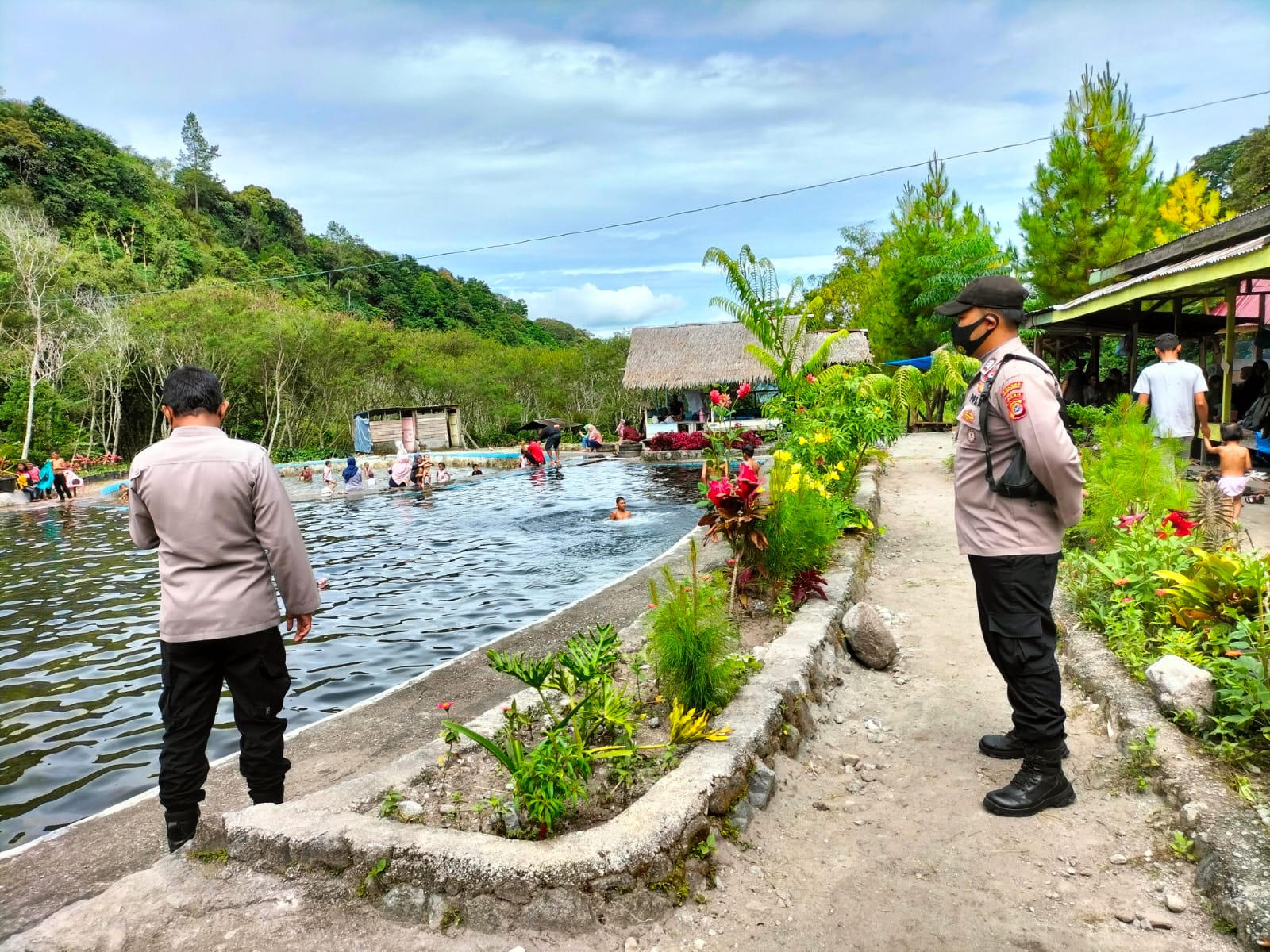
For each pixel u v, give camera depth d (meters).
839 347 25.94
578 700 3.17
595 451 28.41
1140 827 2.45
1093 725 3.14
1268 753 2.52
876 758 3.12
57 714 4.95
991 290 2.66
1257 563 3.20
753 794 2.68
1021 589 2.58
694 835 2.33
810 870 2.41
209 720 2.82
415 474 20.19
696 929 2.13
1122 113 16.80
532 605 7.19
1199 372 6.32
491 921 2.10
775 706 3.03
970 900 2.23
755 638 3.96
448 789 2.66
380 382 41.31
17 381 29.36
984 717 3.38
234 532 2.77
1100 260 16.73
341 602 7.62
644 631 4.24
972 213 27.28
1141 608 3.75
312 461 31.28
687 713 2.84
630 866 2.14
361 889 2.21
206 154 104.44
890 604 5.05
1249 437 8.68
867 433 7.55
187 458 2.74
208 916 2.16
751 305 9.23
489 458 26.02
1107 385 13.66
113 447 33.69
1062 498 2.51
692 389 27.48
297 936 2.09
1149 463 5.20
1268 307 13.34
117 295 33.72
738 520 4.24
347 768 3.36
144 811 3.15
